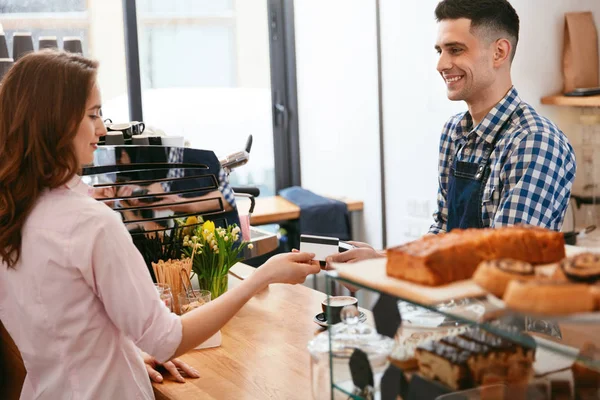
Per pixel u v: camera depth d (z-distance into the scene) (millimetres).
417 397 1219
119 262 1539
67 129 1536
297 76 5043
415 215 4180
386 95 4277
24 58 1569
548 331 1282
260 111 4984
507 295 989
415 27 3982
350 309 1342
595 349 1080
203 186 2514
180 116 4727
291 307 2346
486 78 2137
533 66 3506
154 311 1570
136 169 2406
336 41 4621
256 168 5043
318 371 1427
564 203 2084
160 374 1832
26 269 1585
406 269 1143
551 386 1178
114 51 4457
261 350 1979
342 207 4504
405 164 4211
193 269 2359
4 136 1560
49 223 1553
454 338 1231
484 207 2164
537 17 3480
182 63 4676
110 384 1627
